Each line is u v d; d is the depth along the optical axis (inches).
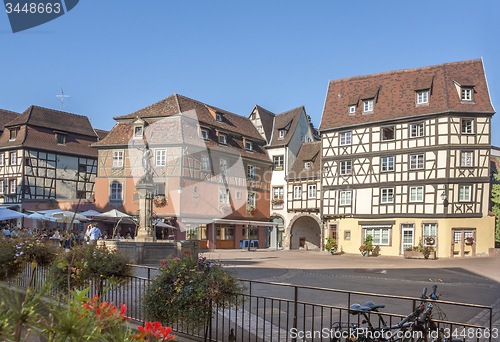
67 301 70.6
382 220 1013.2
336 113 1136.8
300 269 620.1
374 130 1048.8
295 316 179.5
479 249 925.8
